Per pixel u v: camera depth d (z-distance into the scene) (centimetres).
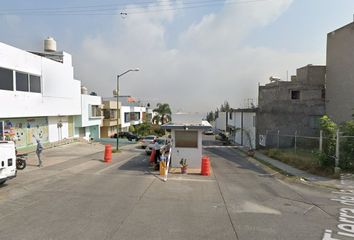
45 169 1603
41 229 723
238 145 4022
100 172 1538
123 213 858
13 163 1216
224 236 702
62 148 2802
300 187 1277
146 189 1166
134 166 1773
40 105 2620
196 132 1745
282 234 721
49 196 1038
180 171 1617
